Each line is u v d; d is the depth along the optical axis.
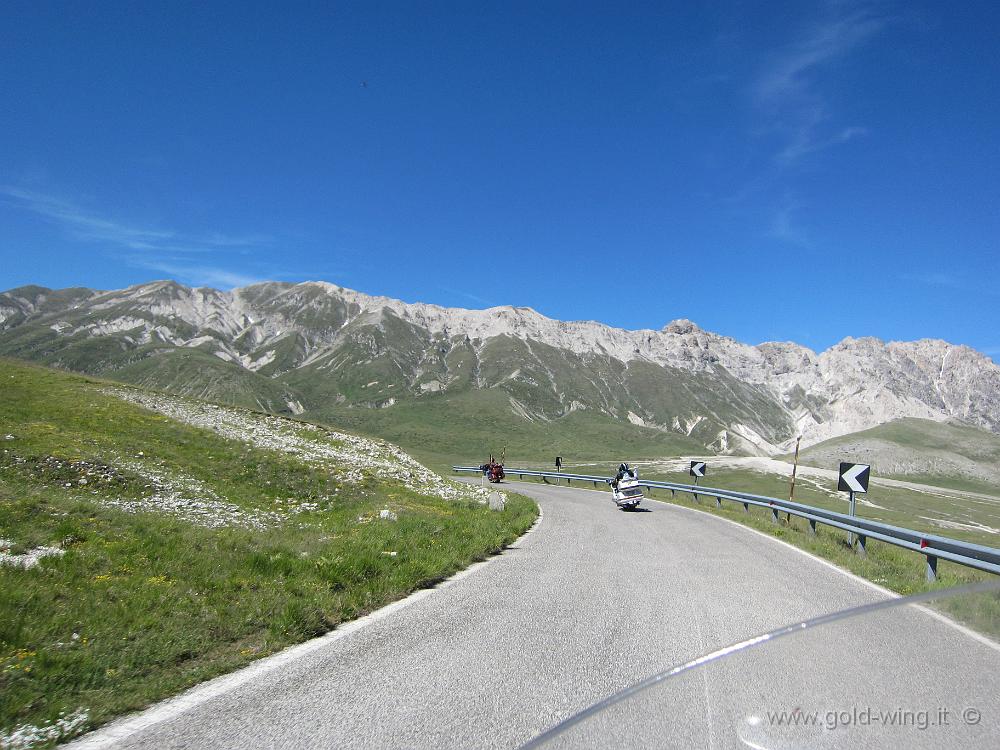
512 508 24.45
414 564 11.46
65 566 9.45
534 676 6.15
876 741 3.06
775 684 3.63
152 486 18.81
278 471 24.06
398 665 6.61
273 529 15.88
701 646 7.05
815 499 91.31
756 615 8.52
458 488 31.12
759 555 14.54
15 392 26.33
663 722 3.67
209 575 10.12
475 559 13.80
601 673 6.20
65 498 14.91
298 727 5.06
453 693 5.73
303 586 9.71
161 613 8.02
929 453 191.88
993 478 174.00
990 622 3.38
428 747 4.63
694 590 10.34
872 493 109.50
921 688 3.36
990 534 67.25
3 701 5.39
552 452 198.62
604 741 3.58
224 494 20.28
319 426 36.91
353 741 4.78
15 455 18.19
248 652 7.15
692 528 20.47
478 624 8.26
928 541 11.84
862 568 12.59
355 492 23.78
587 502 33.28
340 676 6.31
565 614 8.74
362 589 9.91
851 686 3.44
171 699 5.81
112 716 5.42
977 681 3.39
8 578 8.54
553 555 14.47
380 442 37.75
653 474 125.69
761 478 120.50
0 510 12.88
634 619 8.38
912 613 3.71
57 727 5.04
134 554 10.86
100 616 7.63
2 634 6.76
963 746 2.94
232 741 4.84
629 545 16.19
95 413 25.55
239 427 30.47
